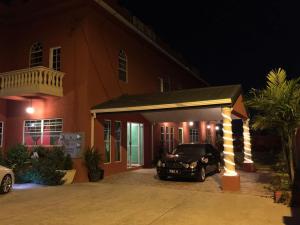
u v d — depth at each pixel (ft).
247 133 52.75
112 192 33.04
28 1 50.29
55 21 48.60
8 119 51.16
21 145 42.24
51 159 40.65
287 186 28.81
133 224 21.08
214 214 23.75
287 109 30.07
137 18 61.16
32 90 42.42
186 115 54.80
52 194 31.86
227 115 35.45
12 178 33.47
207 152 46.60
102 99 47.70
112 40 51.47
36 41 50.06
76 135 43.91
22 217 22.77
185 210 24.99
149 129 61.62
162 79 71.00
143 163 59.36
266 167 58.08
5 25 51.98
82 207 26.02
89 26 45.98
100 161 44.45
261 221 21.89
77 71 45.57
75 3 46.26
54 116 46.57
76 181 41.81
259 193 32.35
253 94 32.76
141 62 61.31
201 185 38.06
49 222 21.48
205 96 39.19
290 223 21.44
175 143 75.36
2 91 44.91
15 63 51.62
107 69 49.57
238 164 63.26
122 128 52.60
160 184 39.17
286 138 31.42
